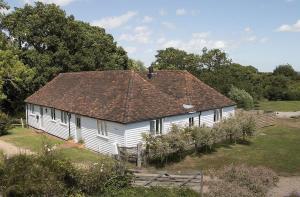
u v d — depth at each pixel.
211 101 35.56
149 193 18.28
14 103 47.38
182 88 35.81
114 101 28.73
